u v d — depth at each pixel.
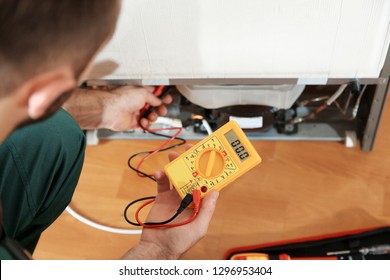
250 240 0.97
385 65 0.82
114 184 1.04
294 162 1.05
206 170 0.77
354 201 1.00
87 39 0.46
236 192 1.02
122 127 0.98
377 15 0.75
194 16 0.78
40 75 0.45
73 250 0.98
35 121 0.54
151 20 0.79
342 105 1.05
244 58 0.82
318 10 0.75
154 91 0.96
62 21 0.43
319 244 0.96
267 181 1.03
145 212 1.01
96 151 1.08
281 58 0.82
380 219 0.98
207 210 0.75
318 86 1.04
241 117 0.99
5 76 0.45
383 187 1.01
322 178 1.03
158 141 1.08
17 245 0.61
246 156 0.77
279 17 0.76
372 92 0.95
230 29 0.78
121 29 0.80
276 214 1.00
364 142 1.03
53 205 0.84
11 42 0.43
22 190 0.78
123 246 0.98
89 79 0.89
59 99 0.52
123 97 0.92
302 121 1.07
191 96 0.96
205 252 0.97
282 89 0.92
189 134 1.06
